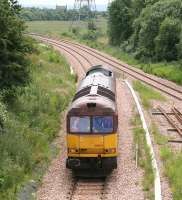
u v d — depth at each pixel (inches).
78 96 1127.0
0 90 1264.8
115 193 913.5
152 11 3314.5
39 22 7524.6
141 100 1798.7
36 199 876.6
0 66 1237.7
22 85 1312.7
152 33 3208.7
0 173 908.6
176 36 2957.7
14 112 1296.8
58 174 1025.5
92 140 1015.6
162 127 1428.4
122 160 1106.1
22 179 947.3
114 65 2883.9
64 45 3934.5
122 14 4160.9
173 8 3149.6
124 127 1393.9
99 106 1013.8
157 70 2689.5
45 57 2682.1
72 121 1018.7
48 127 1301.7
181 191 880.3
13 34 1253.7
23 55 1299.2
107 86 1216.8
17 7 1312.7
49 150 1159.0
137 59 3331.7
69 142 1025.5
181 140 1273.4
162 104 1769.2
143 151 1161.4
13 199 841.5
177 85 2305.6
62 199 880.3
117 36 4298.7
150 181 949.8
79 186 967.6
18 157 1006.4
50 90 1770.4
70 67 2635.3
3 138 1047.6
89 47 4119.1
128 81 2317.9
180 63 2679.6
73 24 6835.6
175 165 1027.9
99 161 1019.3
